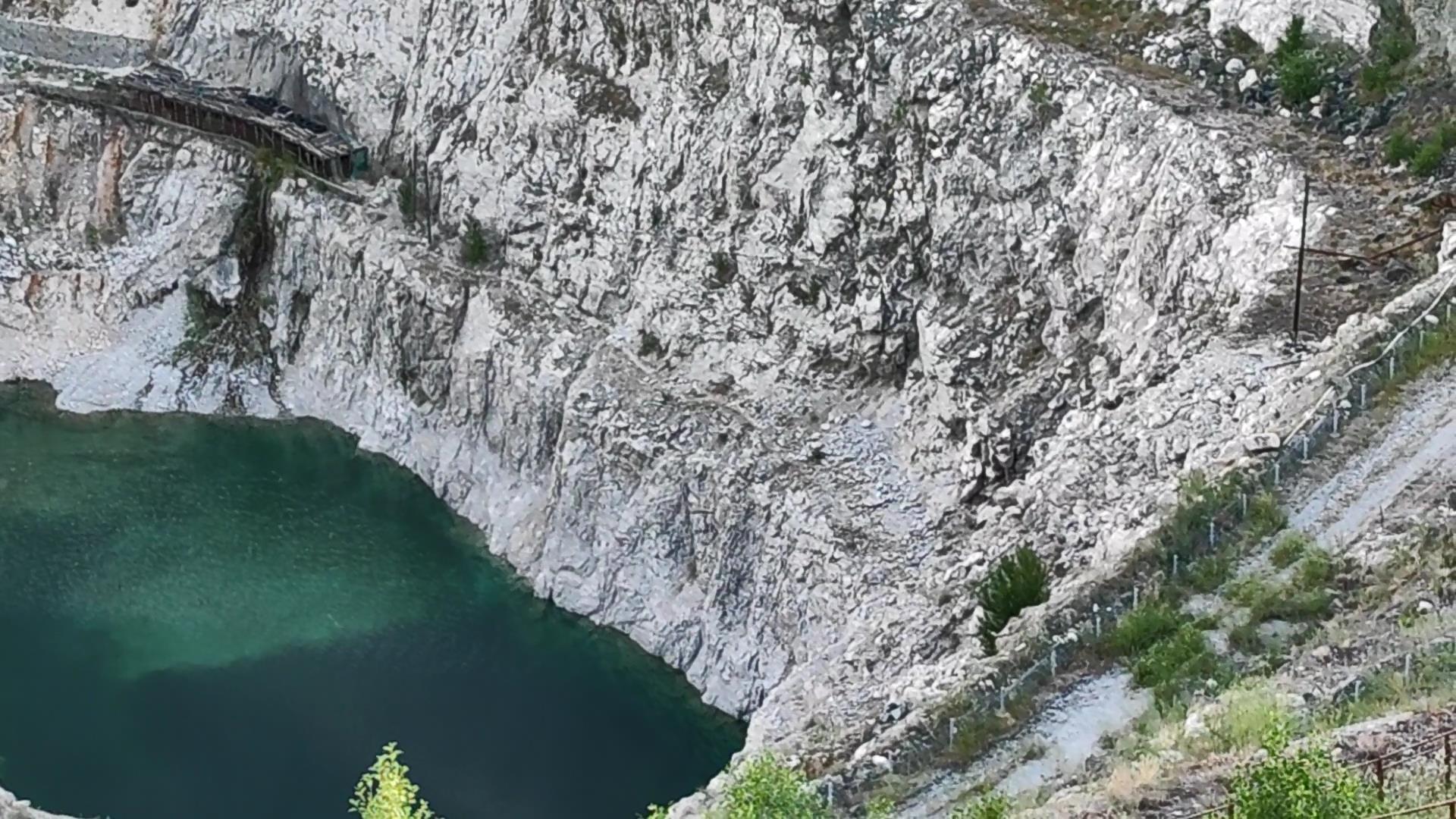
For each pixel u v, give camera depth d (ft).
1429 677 111.86
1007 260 185.06
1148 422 152.05
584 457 203.92
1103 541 142.72
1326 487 134.10
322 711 186.09
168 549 213.25
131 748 179.83
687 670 192.75
